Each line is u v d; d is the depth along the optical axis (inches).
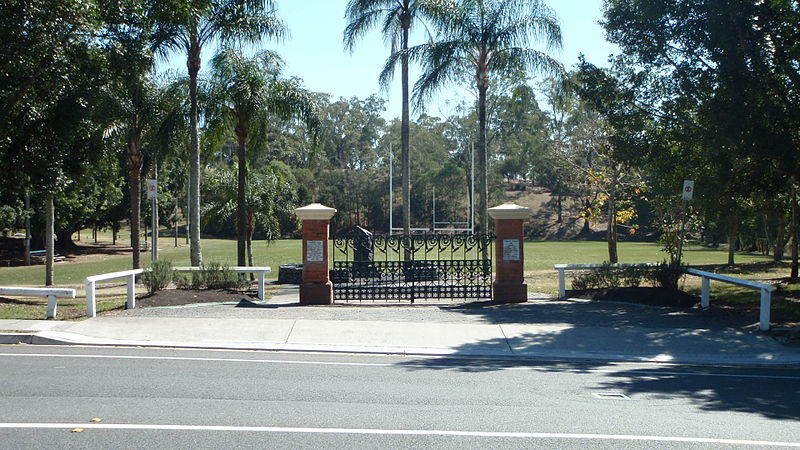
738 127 599.8
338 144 4330.7
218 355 407.2
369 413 270.5
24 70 604.1
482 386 328.5
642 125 714.8
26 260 1779.0
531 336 474.3
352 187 3671.3
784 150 588.7
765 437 244.5
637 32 677.9
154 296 616.7
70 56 629.6
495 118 3117.6
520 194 4124.0
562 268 676.1
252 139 1038.4
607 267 697.0
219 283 684.1
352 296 665.0
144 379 329.4
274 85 956.6
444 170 3467.0
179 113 917.8
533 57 938.1
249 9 893.8
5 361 371.9
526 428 250.8
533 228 3582.7
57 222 1889.8
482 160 992.2
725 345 451.5
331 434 239.3
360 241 670.5
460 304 632.4
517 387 327.9
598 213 1241.4
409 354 429.1
